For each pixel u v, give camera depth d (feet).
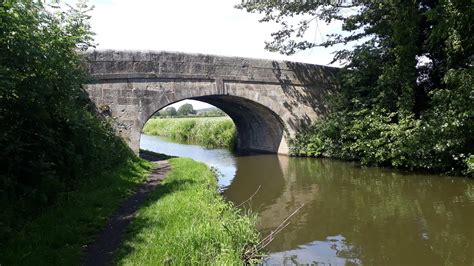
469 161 39.55
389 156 49.19
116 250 17.76
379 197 35.06
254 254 19.99
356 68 63.05
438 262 20.25
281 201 34.45
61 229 19.31
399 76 51.90
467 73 41.01
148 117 51.62
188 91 54.95
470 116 40.27
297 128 65.62
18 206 20.58
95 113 47.65
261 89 62.18
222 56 58.13
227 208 25.41
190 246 17.42
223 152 78.69
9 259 15.02
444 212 29.17
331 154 61.72
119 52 49.73
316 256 21.53
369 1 58.29
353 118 59.62
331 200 34.45
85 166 31.53
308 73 66.85
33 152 24.39
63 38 27.89
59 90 27.48
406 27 50.57
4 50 20.99
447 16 43.47
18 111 23.36
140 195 29.68
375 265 20.17
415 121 47.80
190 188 30.19
